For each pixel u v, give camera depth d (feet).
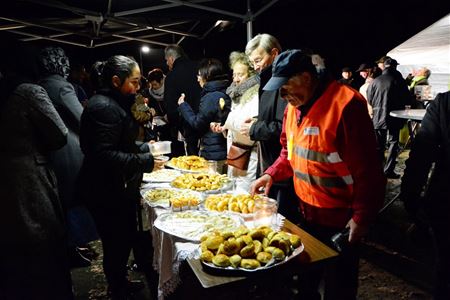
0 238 5.63
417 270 8.65
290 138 5.26
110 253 7.09
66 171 8.37
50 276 6.07
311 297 5.15
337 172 4.73
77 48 21.12
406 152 20.74
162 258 5.29
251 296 5.81
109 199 6.60
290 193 6.89
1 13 12.87
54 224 6.04
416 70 20.15
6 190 5.54
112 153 6.22
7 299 5.84
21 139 5.56
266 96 6.65
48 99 5.81
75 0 11.98
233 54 8.20
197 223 5.24
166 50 12.53
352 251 4.83
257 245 4.10
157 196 6.50
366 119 4.47
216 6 12.77
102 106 6.17
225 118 9.77
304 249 4.39
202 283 3.73
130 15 12.72
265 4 12.76
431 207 5.30
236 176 7.93
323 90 4.62
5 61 5.90
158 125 13.56
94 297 8.13
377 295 7.71
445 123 4.99
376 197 4.50
